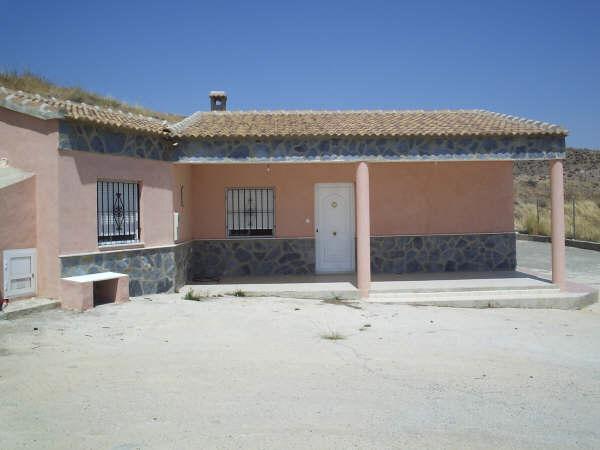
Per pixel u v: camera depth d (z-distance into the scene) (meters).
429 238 15.52
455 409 5.62
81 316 9.44
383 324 10.09
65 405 5.48
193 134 12.28
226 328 9.15
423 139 12.74
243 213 15.20
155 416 5.24
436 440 4.83
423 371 7.00
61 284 10.02
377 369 7.02
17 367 6.63
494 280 14.02
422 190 15.49
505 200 15.66
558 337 9.50
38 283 10.18
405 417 5.37
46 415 5.22
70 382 6.16
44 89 27.86
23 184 9.92
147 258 11.92
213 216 15.07
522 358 7.86
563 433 5.05
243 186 15.08
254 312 10.59
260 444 4.67
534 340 9.17
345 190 15.47
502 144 12.91
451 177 15.54
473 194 15.58
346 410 5.51
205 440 4.73
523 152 12.96
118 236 11.38
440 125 13.44
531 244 26.78
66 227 10.16
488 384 6.51
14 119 10.29
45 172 10.09
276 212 15.20
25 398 5.64
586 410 5.68
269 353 7.66
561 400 5.99
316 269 15.39
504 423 5.27
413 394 6.07
